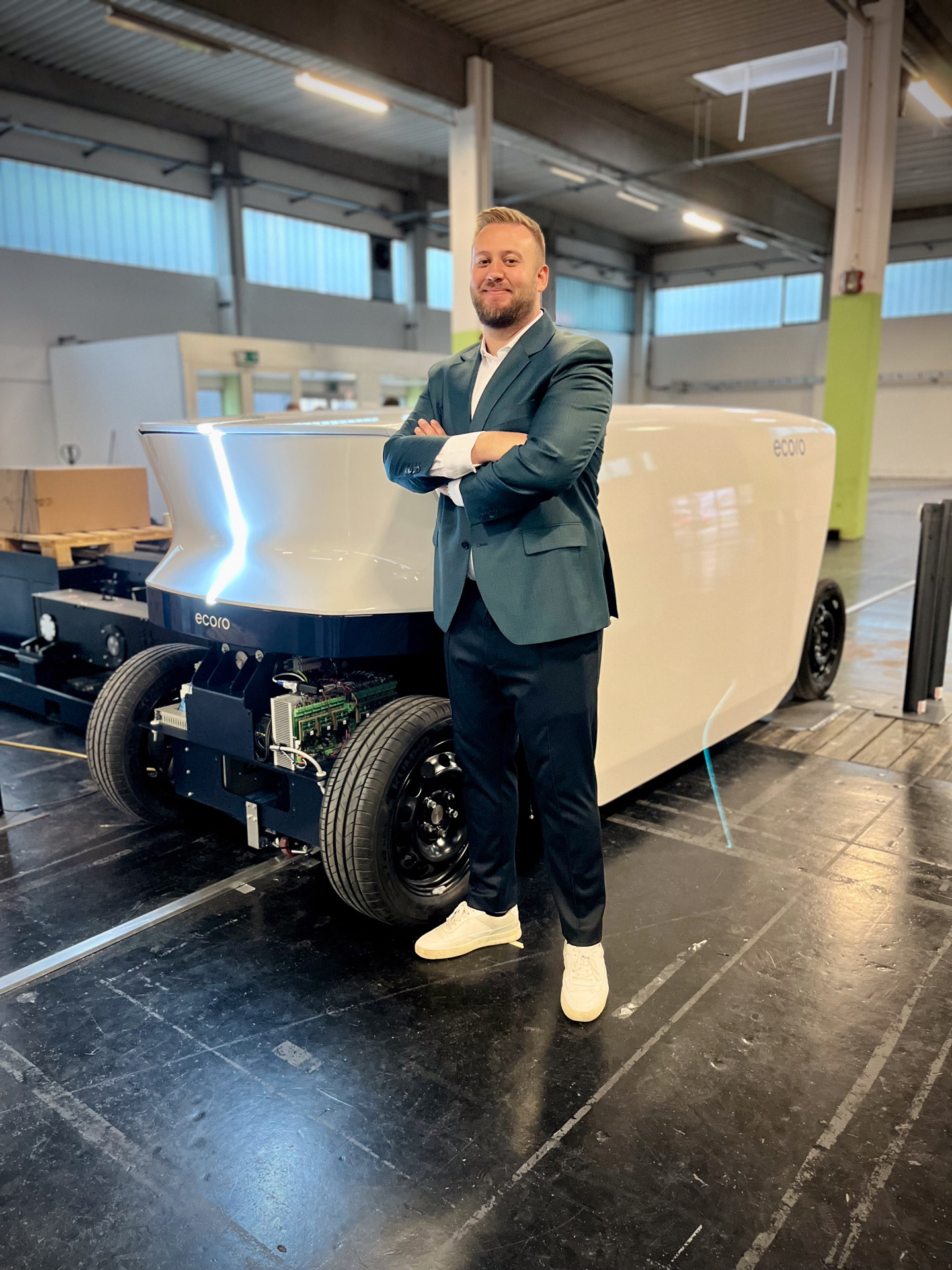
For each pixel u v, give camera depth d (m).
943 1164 1.55
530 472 1.62
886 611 6.25
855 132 9.57
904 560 8.73
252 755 2.37
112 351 10.56
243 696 2.35
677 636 2.79
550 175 17.02
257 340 10.38
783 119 13.21
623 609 2.52
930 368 21.06
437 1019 1.96
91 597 3.84
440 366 1.99
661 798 3.12
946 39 10.36
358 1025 1.94
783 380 23.00
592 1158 1.57
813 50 10.64
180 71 11.91
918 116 12.04
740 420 2.98
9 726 4.05
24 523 3.99
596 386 1.70
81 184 12.73
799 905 2.41
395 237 17.48
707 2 9.09
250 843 2.58
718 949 2.21
